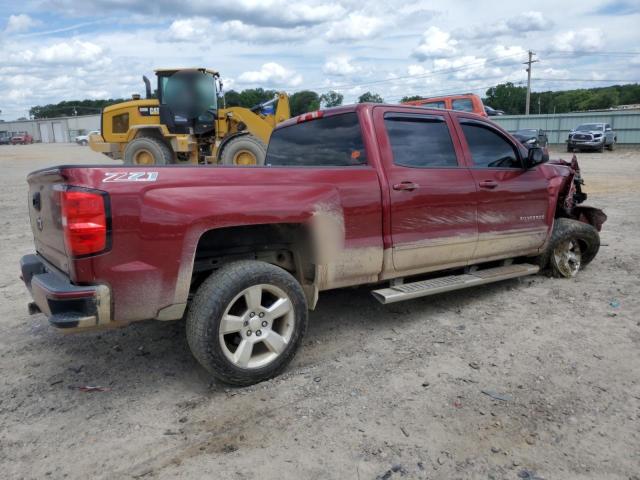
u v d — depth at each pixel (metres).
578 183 6.10
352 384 3.42
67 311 2.90
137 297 3.01
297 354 3.91
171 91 13.47
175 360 3.85
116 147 15.19
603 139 29.39
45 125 83.25
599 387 3.31
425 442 2.77
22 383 3.52
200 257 3.56
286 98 14.46
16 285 5.77
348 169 3.88
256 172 3.44
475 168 4.70
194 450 2.75
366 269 3.99
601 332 4.18
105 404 3.23
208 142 14.38
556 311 4.68
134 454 2.72
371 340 4.15
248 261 3.41
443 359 3.76
